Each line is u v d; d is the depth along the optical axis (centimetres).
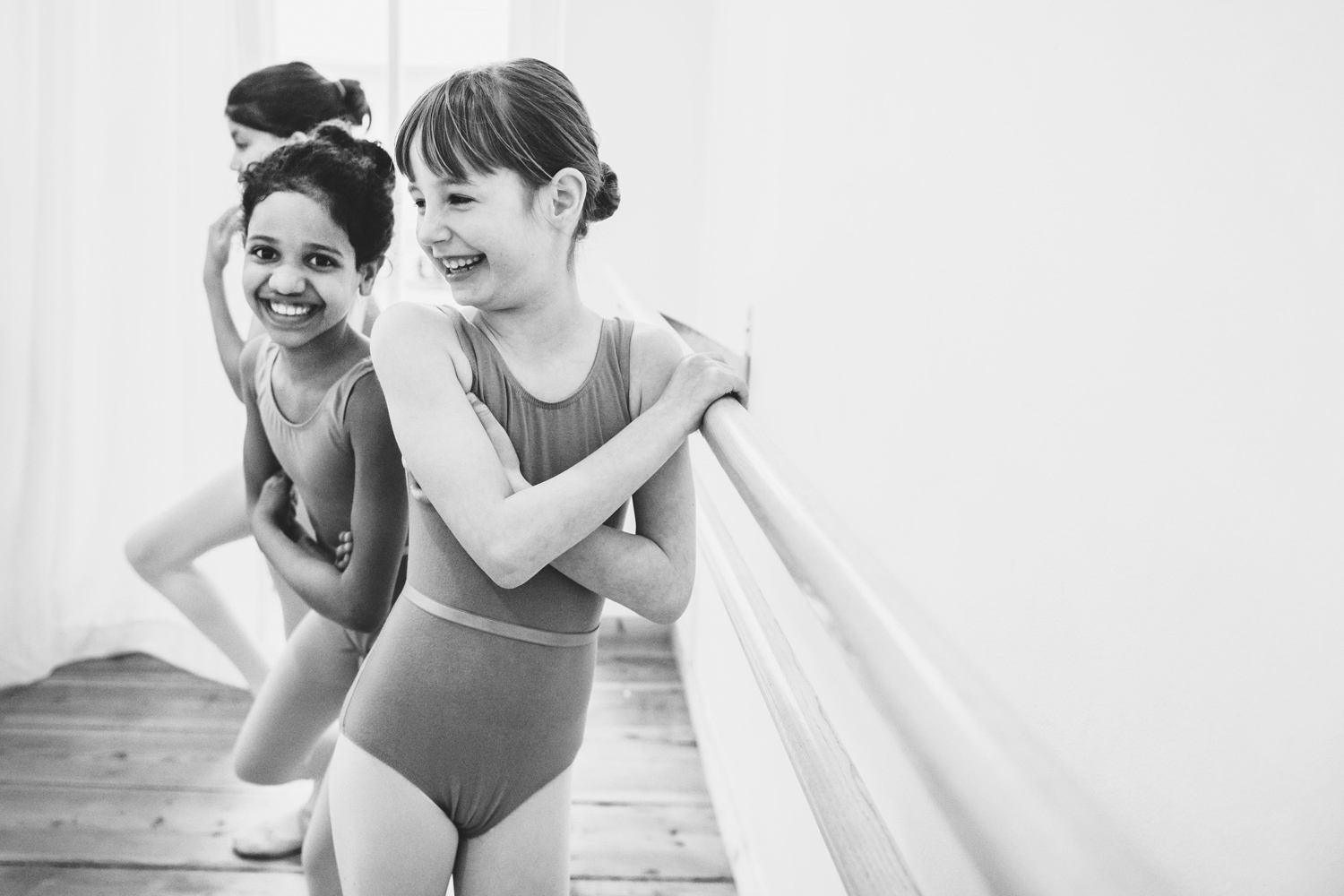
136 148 248
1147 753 58
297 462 142
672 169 274
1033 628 73
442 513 86
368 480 135
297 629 154
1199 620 53
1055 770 34
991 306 82
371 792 95
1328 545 44
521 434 91
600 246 276
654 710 251
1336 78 45
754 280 189
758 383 183
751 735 180
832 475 131
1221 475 52
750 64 204
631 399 96
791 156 161
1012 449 77
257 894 178
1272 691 47
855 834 63
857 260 123
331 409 136
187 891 178
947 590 90
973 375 85
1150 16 60
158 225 251
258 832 190
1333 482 44
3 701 240
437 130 82
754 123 196
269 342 149
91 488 262
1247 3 51
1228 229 52
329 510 144
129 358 256
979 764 35
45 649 252
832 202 135
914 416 100
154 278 253
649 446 85
